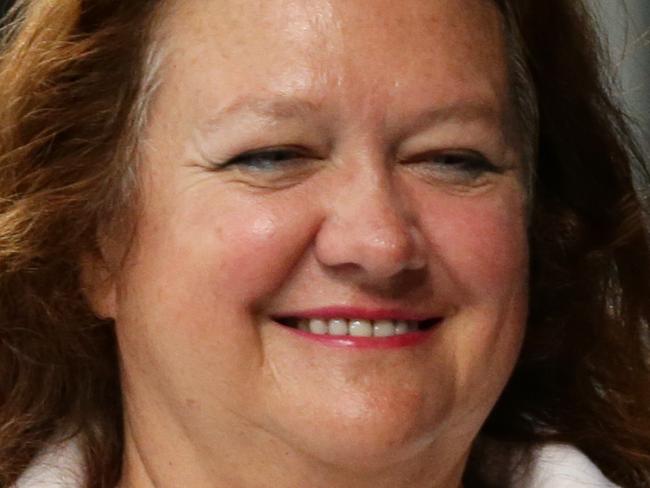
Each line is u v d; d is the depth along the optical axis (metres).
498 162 3.05
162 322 2.99
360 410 2.89
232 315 2.91
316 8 2.85
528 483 3.62
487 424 3.70
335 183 2.86
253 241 2.86
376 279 2.87
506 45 3.12
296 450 2.99
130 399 3.27
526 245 3.14
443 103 2.89
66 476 3.44
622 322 3.72
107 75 3.07
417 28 2.89
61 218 3.16
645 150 3.96
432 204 2.95
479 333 3.04
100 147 3.09
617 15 4.35
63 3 3.15
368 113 2.84
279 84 2.83
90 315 3.31
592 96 3.51
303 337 2.94
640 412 3.75
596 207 3.60
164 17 2.97
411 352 2.96
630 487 3.75
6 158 3.23
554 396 3.73
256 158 2.89
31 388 3.47
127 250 3.05
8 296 3.33
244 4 2.88
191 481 3.16
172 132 2.95
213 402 2.99
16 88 3.21
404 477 3.07
